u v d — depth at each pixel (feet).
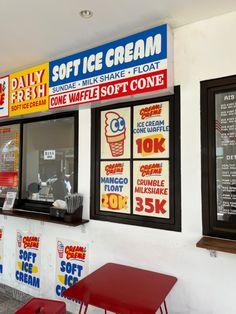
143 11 5.80
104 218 7.43
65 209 7.82
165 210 6.54
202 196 6.02
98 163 7.75
